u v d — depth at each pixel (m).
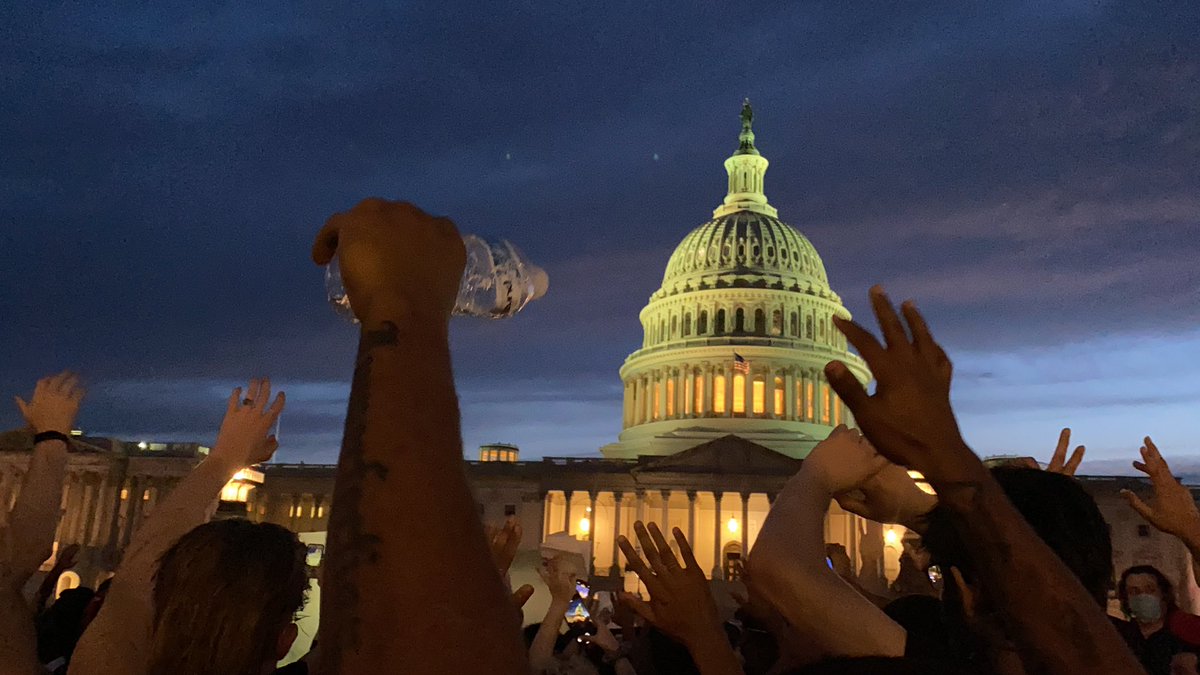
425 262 2.23
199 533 4.10
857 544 86.06
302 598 4.33
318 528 101.12
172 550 4.08
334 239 2.41
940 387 2.40
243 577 3.94
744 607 6.85
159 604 3.96
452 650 1.79
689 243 126.00
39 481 5.31
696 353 113.88
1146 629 8.27
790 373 112.44
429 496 1.93
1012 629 2.32
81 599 8.86
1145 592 8.26
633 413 119.69
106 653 4.54
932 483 2.37
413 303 2.17
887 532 65.25
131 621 4.60
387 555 1.87
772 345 113.06
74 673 4.51
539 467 100.25
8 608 4.98
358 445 2.00
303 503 102.44
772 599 4.00
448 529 1.92
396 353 2.08
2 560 5.04
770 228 123.94
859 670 3.28
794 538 4.07
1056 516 3.66
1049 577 2.28
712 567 97.38
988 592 2.38
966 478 2.33
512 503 99.75
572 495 101.19
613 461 100.50
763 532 4.16
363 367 2.09
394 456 1.96
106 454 92.75
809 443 107.50
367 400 2.03
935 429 2.35
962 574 3.29
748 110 139.25
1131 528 86.19
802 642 3.95
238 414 5.35
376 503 1.91
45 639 8.45
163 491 94.25
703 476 95.94
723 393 112.12
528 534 98.38
